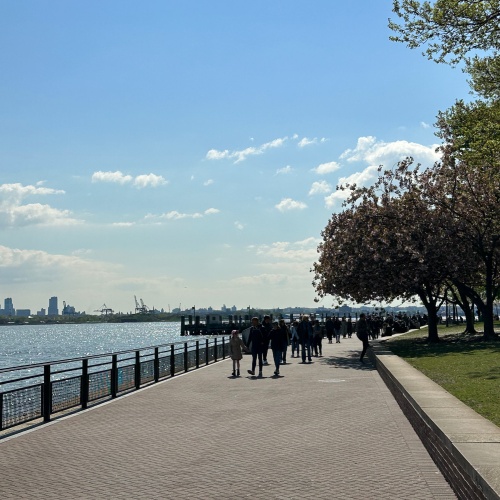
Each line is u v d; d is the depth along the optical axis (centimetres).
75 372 6206
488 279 4072
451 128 4284
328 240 4353
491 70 3353
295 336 3788
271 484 894
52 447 1195
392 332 6988
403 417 1449
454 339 4344
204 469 995
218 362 3603
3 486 906
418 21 2728
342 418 1455
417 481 886
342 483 888
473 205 4144
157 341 15650
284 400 1806
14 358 9731
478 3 2648
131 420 1506
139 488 888
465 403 1223
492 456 731
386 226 4159
